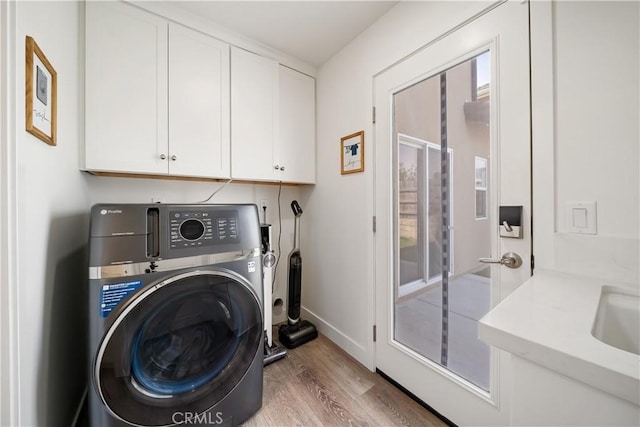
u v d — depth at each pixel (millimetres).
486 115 1143
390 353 1571
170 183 1853
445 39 1271
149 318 990
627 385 387
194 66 1590
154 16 1454
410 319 1497
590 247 858
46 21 896
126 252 952
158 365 1033
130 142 1392
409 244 1503
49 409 950
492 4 1094
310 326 2094
